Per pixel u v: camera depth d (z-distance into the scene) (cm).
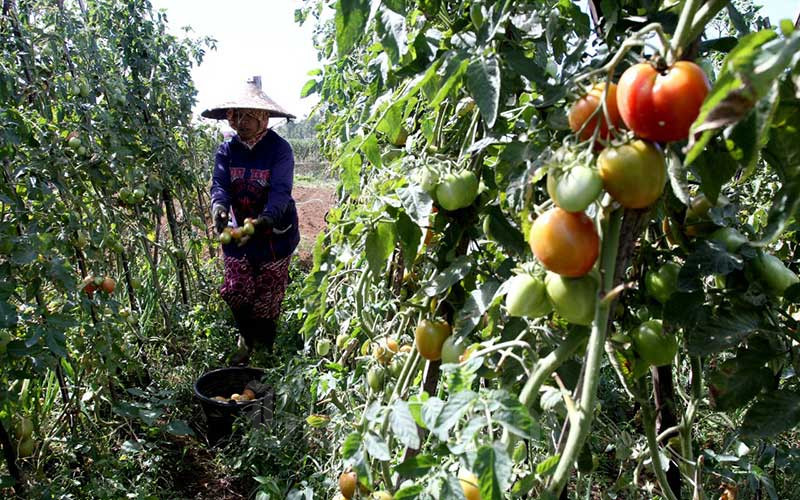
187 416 353
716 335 99
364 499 119
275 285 412
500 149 131
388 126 129
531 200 100
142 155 445
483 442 85
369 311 206
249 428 307
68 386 290
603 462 243
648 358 108
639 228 86
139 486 255
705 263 100
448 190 122
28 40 296
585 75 84
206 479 296
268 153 404
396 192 124
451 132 163
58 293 283
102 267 314
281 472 267
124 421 315
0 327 187
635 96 76
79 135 310
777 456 189
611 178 79
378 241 138
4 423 230
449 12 147
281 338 442
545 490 87
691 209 110
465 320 122
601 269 86
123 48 460
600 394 264
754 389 100
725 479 199
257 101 388
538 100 106
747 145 73
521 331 117
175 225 481
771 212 80
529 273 95
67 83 321
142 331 378
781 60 54
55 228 269
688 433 131
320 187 1424
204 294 519
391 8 105
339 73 291
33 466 260
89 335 260
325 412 280
